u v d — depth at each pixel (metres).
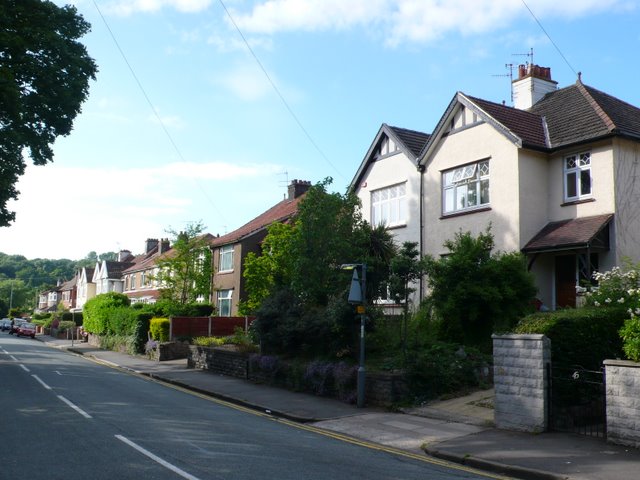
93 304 44.38
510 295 15.40
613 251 17.34
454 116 21.70
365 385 14.86
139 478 7.28
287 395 16.55
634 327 9.95
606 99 20.97
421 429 11.62
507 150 19.36
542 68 23.30
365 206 25.77
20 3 20.47
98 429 10.53
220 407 14.80
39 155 22.45
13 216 22.34
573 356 11.38
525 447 9.70
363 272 14.94
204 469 7.79
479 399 13.53
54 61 21.70
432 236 22.11
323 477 7.62
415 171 23.22
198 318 30.45
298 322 17.50
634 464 8.46
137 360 29.42
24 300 121.12
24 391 15.90
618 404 9.64
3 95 17.98
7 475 7.34
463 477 8.18
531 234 18.91
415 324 17.05
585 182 18.58
